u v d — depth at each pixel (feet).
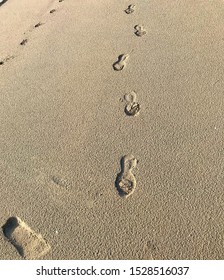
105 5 17.29
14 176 10.97
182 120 11.80
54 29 16.25
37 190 10.57
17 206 10.29
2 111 12.85
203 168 10.53
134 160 10.96
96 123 12.08
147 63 13.88
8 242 9.61
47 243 9.52
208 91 12.53
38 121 12.36
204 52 13.91
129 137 11.56
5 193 10.61
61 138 11.76
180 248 9.14
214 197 9.89
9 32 16.65
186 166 10.64
